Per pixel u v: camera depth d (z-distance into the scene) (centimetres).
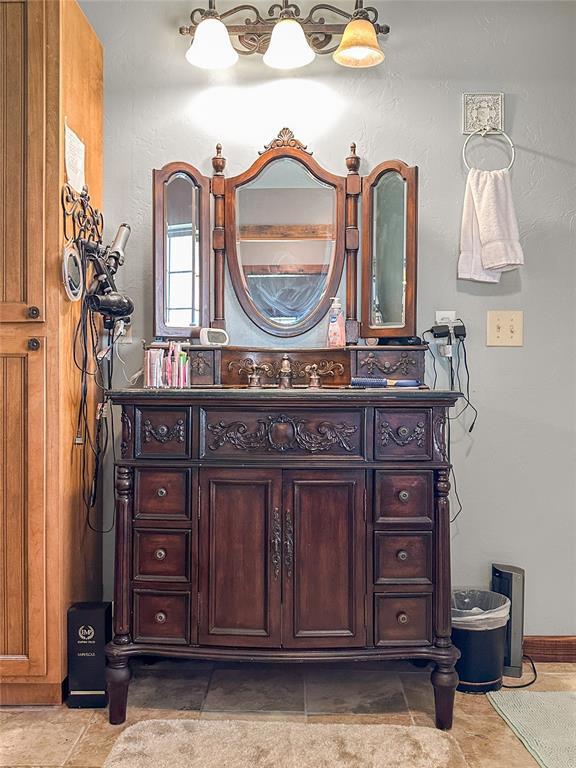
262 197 241
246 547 189
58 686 199
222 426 190
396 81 242
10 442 197
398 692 208
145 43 243
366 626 188
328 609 188
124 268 243
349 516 188
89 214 221
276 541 188
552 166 242
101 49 239
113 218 243
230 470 189
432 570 189
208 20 222
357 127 242
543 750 175
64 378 202
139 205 243
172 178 237
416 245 232
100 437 232
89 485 227
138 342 243
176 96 243
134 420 191
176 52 243
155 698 203
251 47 241
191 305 237
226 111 243
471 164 242
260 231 241
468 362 242
